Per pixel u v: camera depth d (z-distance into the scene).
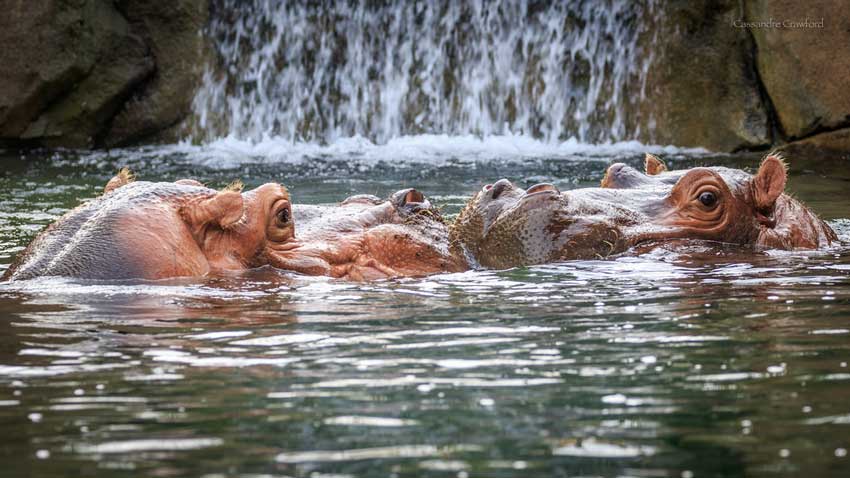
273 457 8.11
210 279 14.84
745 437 8.47
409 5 49.34
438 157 40.84
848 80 39.28
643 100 45.56
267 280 15.18
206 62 47.47
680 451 8.16
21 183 32.59
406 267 16.47
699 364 10.73
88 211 15.23
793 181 31.30
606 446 8.30
